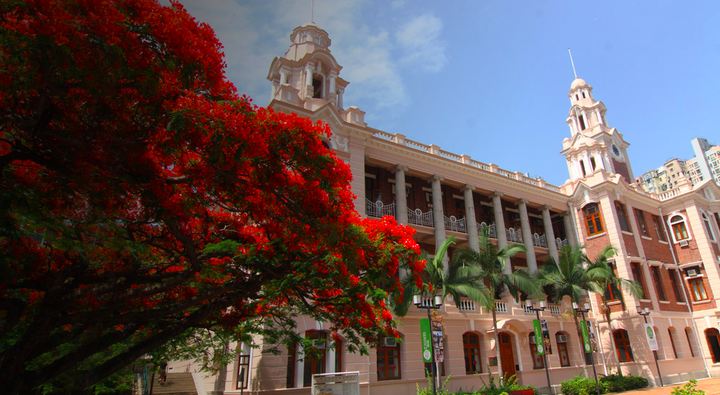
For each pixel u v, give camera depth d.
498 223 25.45
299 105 20.16
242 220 9.44
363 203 19.59
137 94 5.88
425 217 24.16
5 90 5.05
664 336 26.95
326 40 25.02
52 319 6.04
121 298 6.65
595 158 32.44
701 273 30.50
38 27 4.71
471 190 25.09
